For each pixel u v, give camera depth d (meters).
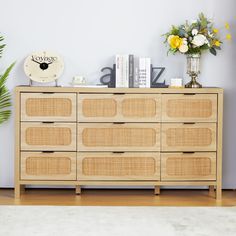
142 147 4.73
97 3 4.93
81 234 3.85
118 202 4.63
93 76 4.99
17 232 3.89
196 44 4.71
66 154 4.73
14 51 4.96
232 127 5.02
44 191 4.96
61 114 4.71
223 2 4.96
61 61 4.89
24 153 4.72
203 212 4.37
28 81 4.99
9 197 4.77
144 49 4.97
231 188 5.05
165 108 4.71
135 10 4.94
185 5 4.95
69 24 4.95
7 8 4.93
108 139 4.73
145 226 4.03
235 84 5.00
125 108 4.71
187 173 4.76
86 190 5.00
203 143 4.74
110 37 4.96
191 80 4.84
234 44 4.98
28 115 4.71
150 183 4.75
